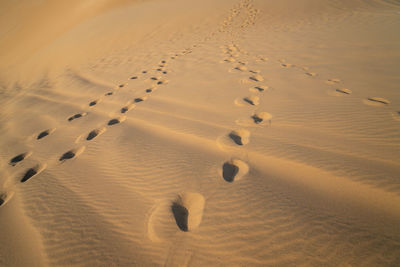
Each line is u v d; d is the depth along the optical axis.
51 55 10.64
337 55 4.95
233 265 1.33
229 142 2.45
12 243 1.68
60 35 14.79
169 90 4.36
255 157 2.16
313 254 1.32
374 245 1.31
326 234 1.40
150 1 17.81
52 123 3.69
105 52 9.34
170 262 1.38
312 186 1.74
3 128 3.89
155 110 3.55
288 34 7.57
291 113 2.90
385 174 1.75
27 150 2.93
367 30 6.50
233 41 7.86
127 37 10.84
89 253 1.52
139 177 2.13
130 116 3.46
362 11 9.37
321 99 3.16
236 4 12.85
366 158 1.96
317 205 1.58
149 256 1.43
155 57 7.42
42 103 4.88
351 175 1.79
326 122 2.61
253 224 1.53
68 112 4.07
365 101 2.94
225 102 3.50
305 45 6.07
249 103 3.35
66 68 8.09
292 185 1.78
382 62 4.17
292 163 2.01
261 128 2.66
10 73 9.54
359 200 1.58
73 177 2.26
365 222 1.43
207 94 3.90
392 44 5.00
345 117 2.65
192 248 1.44
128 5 17.84
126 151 2.56
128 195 1.95
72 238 1.64
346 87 3.43
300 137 2.39
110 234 1.62
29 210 1.93
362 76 3.73
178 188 1.92
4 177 2.43
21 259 1.57
